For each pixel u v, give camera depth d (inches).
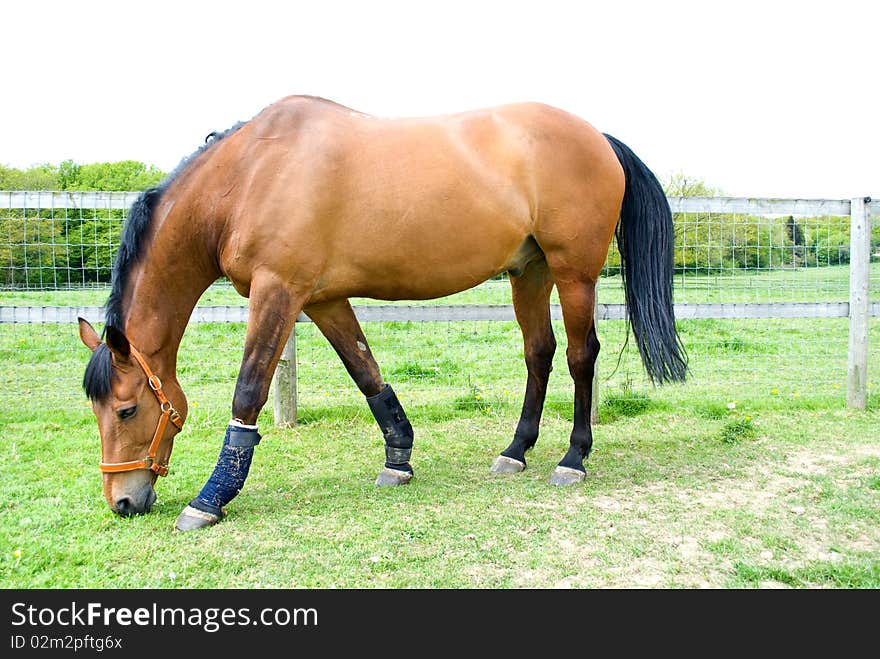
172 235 110.1
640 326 131.5
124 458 106.2
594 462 141.0
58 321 177.2
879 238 299.1
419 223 112.2
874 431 161.6
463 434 167.6
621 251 134.8
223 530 103.3
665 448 151.2
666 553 95.1
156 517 108.5
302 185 106.9
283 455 148.6
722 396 203.2
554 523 106.3
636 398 198.2
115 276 108.8
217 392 217.6
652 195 132.0
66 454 144.1
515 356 281.7
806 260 278.5
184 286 114.0
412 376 237.5
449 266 117.3
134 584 86.4
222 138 113.4
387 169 111.0
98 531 102.4
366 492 122.4
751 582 86.5
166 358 113.0
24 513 108.7
